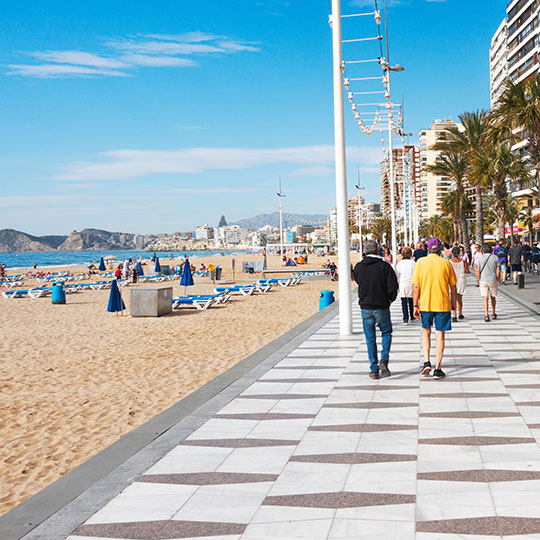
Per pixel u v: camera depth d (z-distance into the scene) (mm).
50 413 8258
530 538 3432
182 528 3793
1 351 14273
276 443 5465
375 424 5930
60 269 88688
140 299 21344
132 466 5004
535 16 65375
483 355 9562
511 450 4969
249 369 9203
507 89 21984
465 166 49906
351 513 3883
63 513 4102
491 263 13734
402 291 14234
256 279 45656
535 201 72438
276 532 3666
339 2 12477
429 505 3949
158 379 10266
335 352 10484
